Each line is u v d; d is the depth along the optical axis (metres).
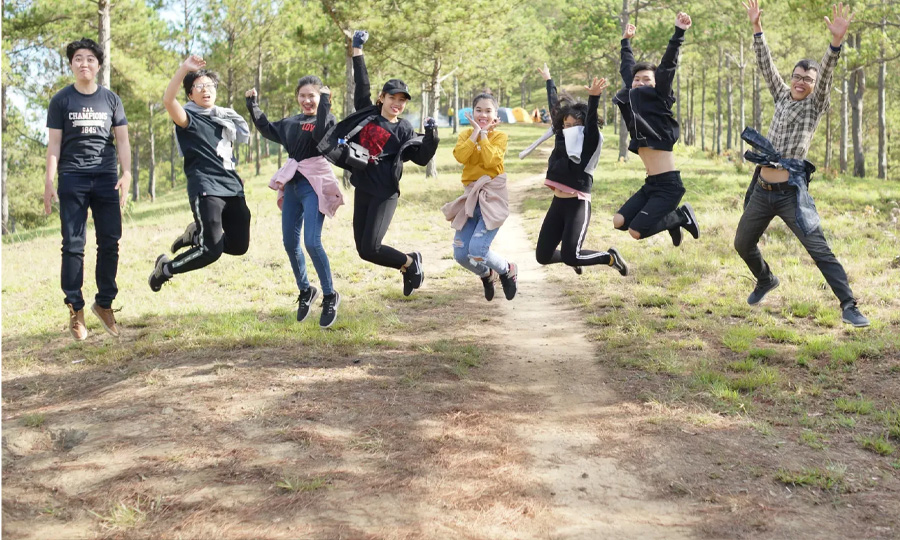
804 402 5.35
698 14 29.52
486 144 5.59
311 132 5.86
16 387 6.09
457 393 5.59
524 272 11.22
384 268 11.26
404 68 30.88
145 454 4.31
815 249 5.82
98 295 5.47
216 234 5.56
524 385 5.98
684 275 9.76
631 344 6.95
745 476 4.21
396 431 4.75
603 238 13.16
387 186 5.66
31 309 9.36
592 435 4.86
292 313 8.29
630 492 4.06
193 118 5.52
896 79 33.94
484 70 36.94
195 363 6.21
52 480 4.04
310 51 29.33
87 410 5.09
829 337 6.73
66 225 5.24
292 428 4.70
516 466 4.35
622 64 6.04
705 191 18.77
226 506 3.73
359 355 6.55
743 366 6.09
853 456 4.46
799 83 5.77
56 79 22.98
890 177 44.19
